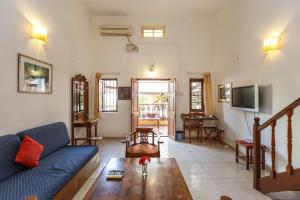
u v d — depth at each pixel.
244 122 4.88
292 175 2.49
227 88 5.81
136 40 7.06
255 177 3.13
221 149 5.52
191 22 7.09
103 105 7.14
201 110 7.13
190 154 5.06
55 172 2.59
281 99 3.45
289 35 3.26
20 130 3.07
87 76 6.54
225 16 5.99
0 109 2.67
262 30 4.03
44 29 3.66
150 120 9.77
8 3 2.81
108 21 7.06
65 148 3.82
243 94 4.62
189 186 3.24
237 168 4.06
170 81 7.03
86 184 3.28
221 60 6.31
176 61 7.06
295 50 3.12
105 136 7.07
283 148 3.39
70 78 5.07
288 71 3.28
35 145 2.86
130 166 2.75
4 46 2.73
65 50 4.72
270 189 2.84
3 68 2.72
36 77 3.48
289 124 2.52
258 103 4.02
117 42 7.05
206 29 7.09
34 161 2.73
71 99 5.10
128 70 7.06
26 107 3.22
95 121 5.61
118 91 7.07
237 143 4.37
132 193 2.00
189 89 7.09
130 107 7.06
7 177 2.41
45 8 3.79
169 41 7.09
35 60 3.44
